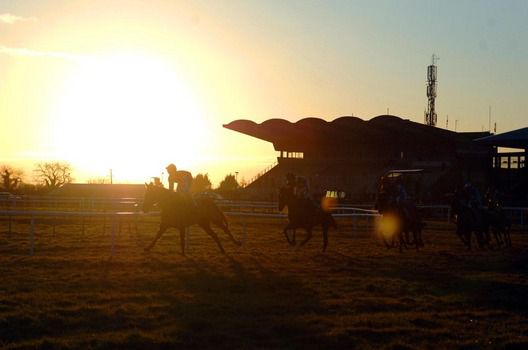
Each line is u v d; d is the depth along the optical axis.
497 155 68.69
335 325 11.45
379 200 24.11
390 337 10.81
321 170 80.62
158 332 10.58
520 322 12.10
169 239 25.97
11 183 98.38
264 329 10.98
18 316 11.20
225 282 15.30
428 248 25.64
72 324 10.95
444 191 66.94
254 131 79.44
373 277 16.72
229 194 69.81
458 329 11.41
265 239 27.30
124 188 76.94
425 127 74.06
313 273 17.17
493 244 28.67
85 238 25.81
